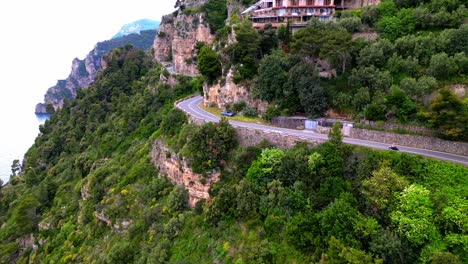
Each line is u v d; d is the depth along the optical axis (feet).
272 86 185.06
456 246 93.97
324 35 178.40
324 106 170.09
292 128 172.04
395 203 105.70
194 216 149.18
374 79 159.22
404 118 143.74
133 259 150.10
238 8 327.88
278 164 137.39
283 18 249.96
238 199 132.36
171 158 177.37
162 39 444.55
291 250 111.45
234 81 206.49
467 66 146.30
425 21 177.99
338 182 119.55
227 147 157.79
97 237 182.09
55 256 188.85
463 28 154.30
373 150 127.65
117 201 183.62
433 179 112.78
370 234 100.32
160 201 170.19
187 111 215.31
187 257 132.98
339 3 245.45
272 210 124.16
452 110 126.41
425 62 159.22
